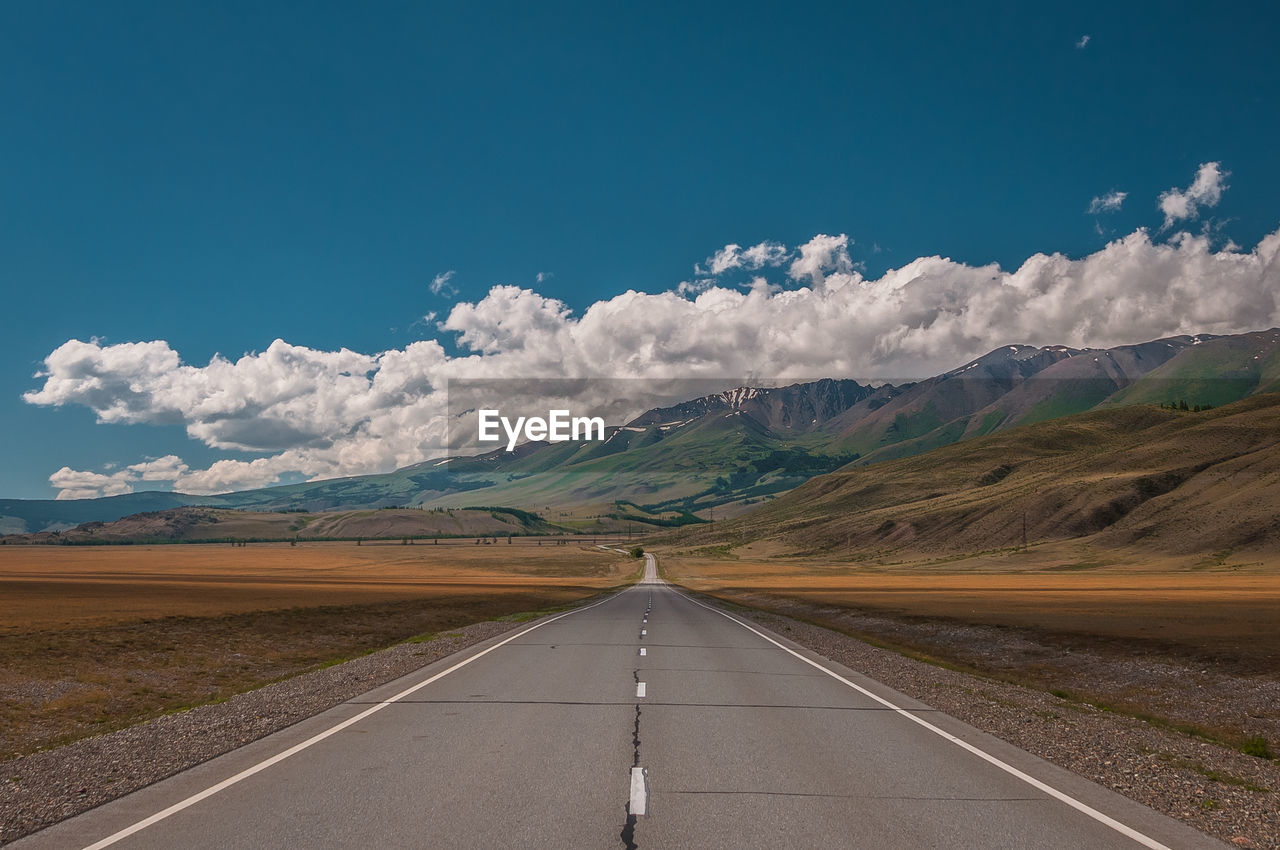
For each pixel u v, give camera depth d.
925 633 35.25
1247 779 9.74
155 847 6.59
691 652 23.19
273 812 7.53
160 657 25.89
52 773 9.37
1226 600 51.59
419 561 185.12
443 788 8.38
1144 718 18.02
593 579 121.31
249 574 118.44
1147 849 6.68
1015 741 11.31
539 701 14.26
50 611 38.84
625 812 7.56
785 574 130.88
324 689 16.14
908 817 7.49
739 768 9.37
